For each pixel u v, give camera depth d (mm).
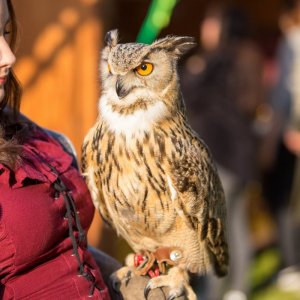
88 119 6559
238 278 7594
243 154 7172
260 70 7262
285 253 8898
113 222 4047
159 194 3826
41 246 3029
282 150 8375
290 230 8750
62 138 3730
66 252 3180
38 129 3578
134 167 3754
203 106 7129
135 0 11406
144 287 3799
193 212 3947
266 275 9141
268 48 12008
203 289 7805
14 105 3494
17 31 3480
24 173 3023
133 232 4008
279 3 12320
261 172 8445
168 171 3809
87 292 3170
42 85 6543
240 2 12438
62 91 6535
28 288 3037
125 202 3830
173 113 3902
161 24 5199
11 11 3432
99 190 3900
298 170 8422
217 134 7105
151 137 3783
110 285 3771
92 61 6523
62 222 3150
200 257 4129
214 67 7137
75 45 6535
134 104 3801
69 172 3422
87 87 6543
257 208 10336
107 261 3844
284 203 8641
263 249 9992
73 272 3158
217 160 7148
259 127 8430
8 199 2984
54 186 3156
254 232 10188
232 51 7172
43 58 6535
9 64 3104
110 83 3885
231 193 7262
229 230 7492
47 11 6523
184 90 7184
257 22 12453
